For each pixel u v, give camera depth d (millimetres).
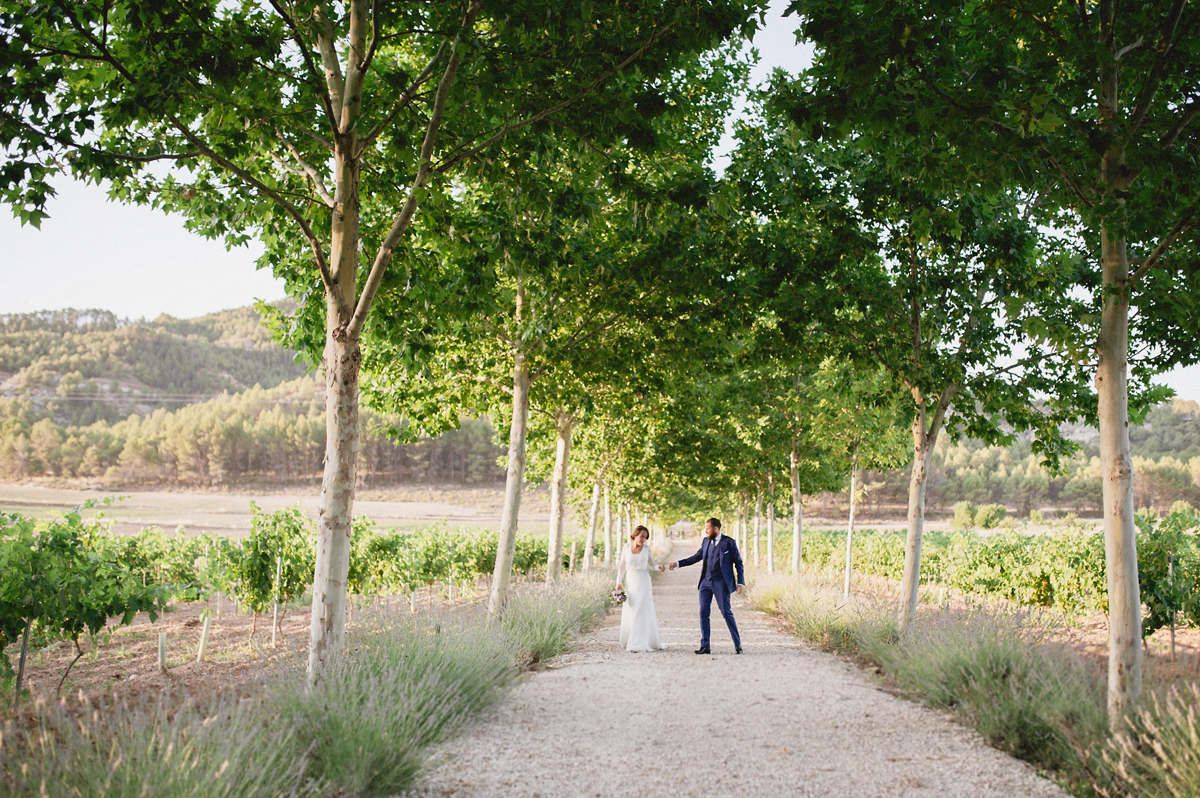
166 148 7055
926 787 4227
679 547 65000
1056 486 130250
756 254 9172
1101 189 5227
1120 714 4574
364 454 172125
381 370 11375
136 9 5312
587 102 6461
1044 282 8328
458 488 162625
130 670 9141
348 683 5203
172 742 3531
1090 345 5316
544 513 108312
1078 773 4301
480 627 8109
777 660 8609
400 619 7762
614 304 9453
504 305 10680
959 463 155625
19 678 6906
